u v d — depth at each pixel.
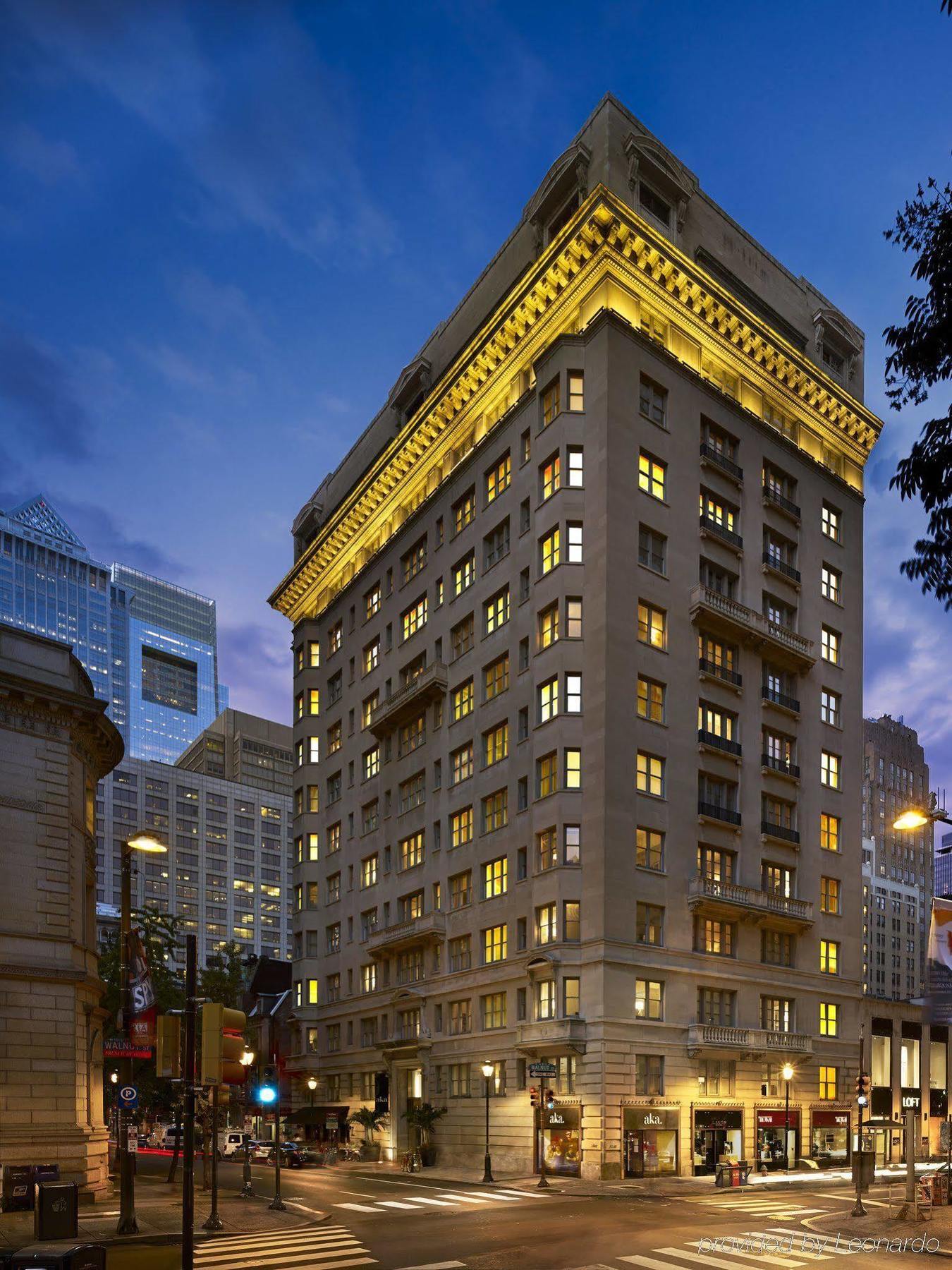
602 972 48.59
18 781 38.88
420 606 72.44
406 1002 64.56
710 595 57.88
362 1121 65.06
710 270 66.00
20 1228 29.17
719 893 54.44
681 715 55.78
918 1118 64.81
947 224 13.36
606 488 54.47
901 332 14.01
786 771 61.22
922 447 13.50
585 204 57.31
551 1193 40.56
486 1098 47.16
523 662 58.34
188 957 16.50
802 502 67.81
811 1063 58.34
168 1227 28.56
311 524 96.06
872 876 177.88
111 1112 51.31
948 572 13.85
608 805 50.84
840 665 68.00
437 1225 29.50
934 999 21.50
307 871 83.50
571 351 58.44
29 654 40.53
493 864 58.62
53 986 37.88
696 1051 50.56
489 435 64.50
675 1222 29.91
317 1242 25.92
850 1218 29.98
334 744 84.81
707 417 61.66
